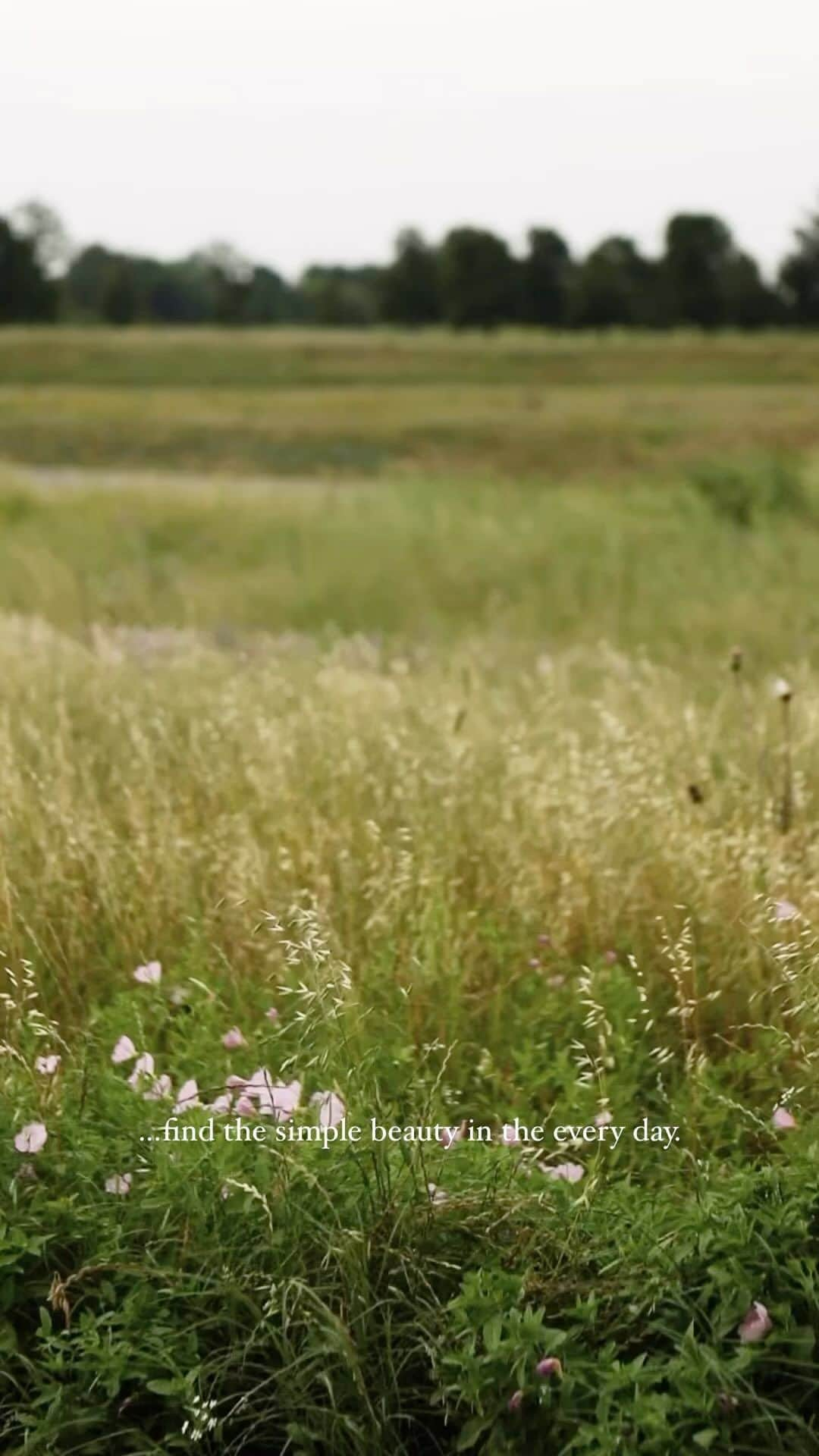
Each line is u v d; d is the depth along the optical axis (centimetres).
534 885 468
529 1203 314
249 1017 411
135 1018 397
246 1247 309
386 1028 401
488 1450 279
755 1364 283
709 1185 330
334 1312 300
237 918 451
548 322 9488
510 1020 424
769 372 5506
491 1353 279
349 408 4072
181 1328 299
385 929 433
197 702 677
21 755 573
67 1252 313
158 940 455
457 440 3388
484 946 439
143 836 484
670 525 1661
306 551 1571
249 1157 323
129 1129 333
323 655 784
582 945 458
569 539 1600
